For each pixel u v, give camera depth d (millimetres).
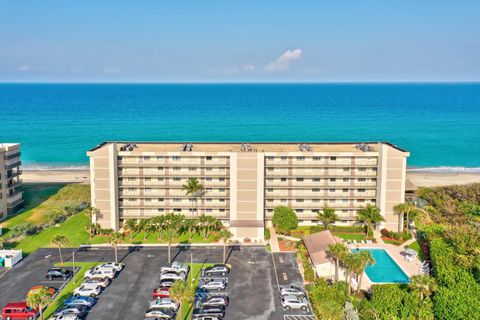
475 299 68688
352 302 71250
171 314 70000
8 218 116312
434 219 113062
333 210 100938
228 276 83812
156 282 81625
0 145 121250
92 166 103312
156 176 106062
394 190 104062
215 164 105125
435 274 81125
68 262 89625
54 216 115125
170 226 95375
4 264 87750
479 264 78125
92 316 70188
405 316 67562
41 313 66375
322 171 106875
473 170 177625
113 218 105375
